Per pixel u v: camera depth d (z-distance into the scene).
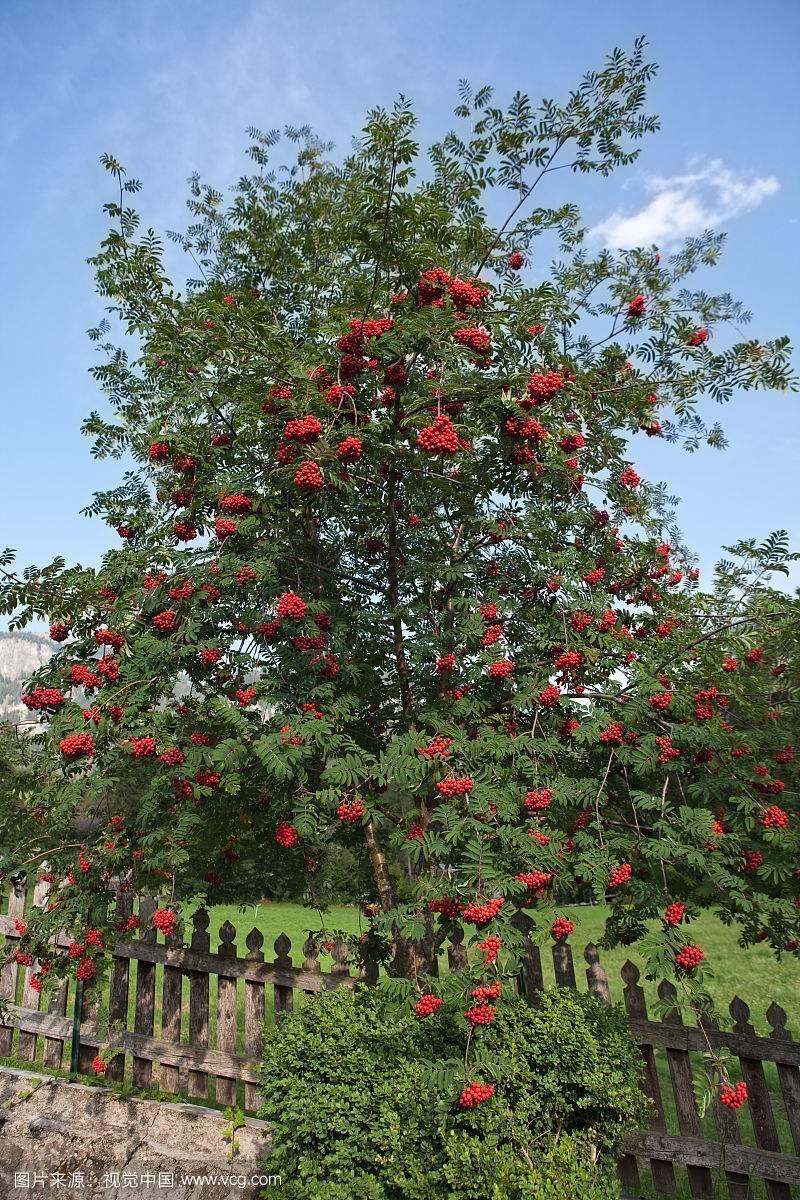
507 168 5.25
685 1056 4.55
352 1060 4.08
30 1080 5.67
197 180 7.38
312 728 4.32
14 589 5.11
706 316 5.73
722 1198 4.57
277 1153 4.00
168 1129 5.00
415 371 5.06
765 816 4.46
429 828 4.89
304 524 5.94
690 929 12.27
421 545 6.05
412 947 5.25
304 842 5.74
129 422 6.66
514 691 5.03
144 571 5.58
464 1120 3.62
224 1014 5.45
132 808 5.27
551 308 5.60
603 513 6.12
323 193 6.99
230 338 4.80
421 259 4.43
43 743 4.93
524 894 4.14
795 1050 4.30
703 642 5.73
